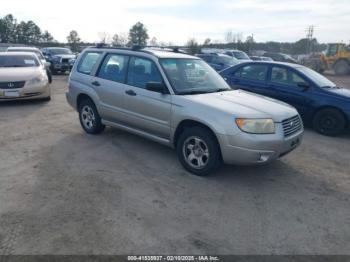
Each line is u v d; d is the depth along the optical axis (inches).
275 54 1427.2
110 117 233.9
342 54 1184.2
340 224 140.4
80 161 200.7
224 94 198.2
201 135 175.3
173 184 172.6
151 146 231.8
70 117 318.0
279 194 166.4
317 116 293.1
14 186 164.2
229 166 199.6
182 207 149.2
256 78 331.6
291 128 179.6
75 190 161.9
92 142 238.2
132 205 149.3
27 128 273.4
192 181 177.0
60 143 234.4
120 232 128.0
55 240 121.6
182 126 188.5
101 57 240.8
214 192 165.2
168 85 192.2
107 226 131.8
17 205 145.6
